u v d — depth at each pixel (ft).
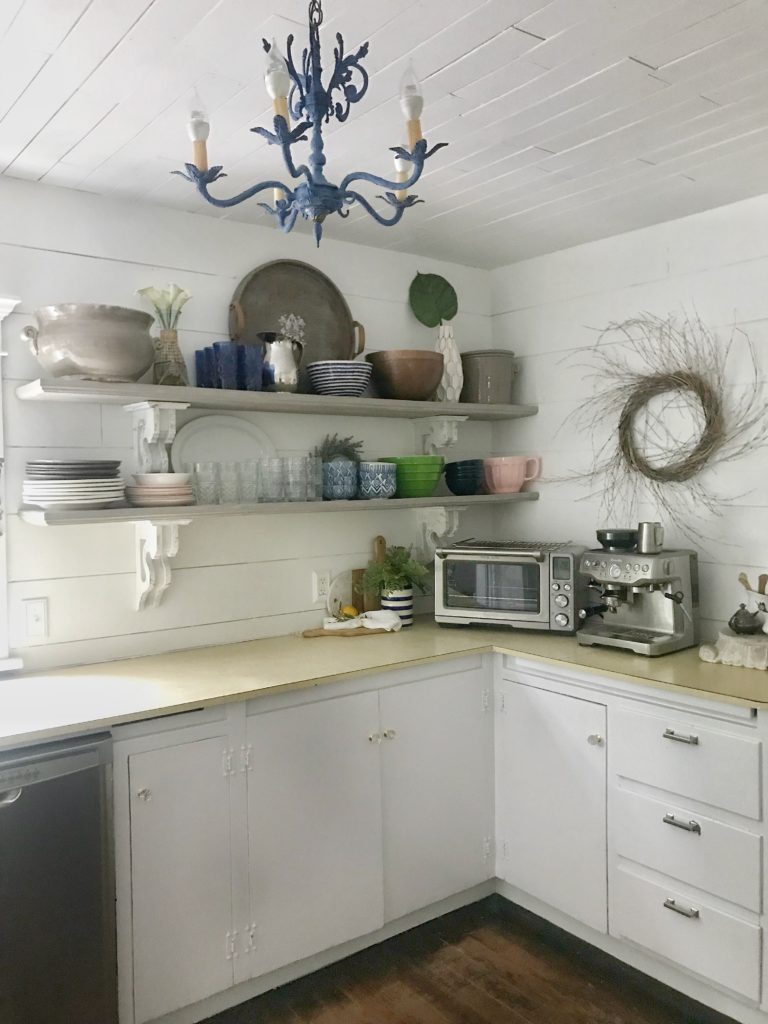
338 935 8.35
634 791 8.17
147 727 7.14
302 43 5.68
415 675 8.93
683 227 9.62
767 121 7.11
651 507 10.07
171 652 9.15
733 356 9.20
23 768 6.36
